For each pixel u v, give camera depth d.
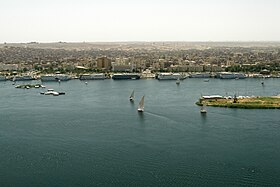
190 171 152.62
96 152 175.50
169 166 157.75
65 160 166.00
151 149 178.62
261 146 181.50
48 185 141.75
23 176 150.00
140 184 141.75
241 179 145.38
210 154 171.00
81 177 148.12
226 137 197.00
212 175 148.75
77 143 189.62
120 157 168.62
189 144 185.62
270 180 144.25
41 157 170.12
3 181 145.75
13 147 184.75
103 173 151.75
